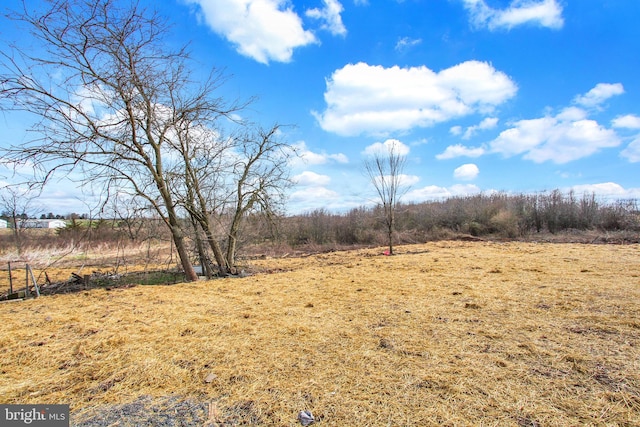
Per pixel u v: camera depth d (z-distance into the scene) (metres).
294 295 5.72
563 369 2.71
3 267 11.47
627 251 10.27
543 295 5.04
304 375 2.75
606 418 2.06
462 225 19.28
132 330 3.96
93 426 2.12
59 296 6.26
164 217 7.57
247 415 2.21
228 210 9.01
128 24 6.58
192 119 7.83
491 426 2.02
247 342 3.51
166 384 2.66
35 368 2.99
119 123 6.88
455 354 3.07
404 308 4.62
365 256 12.19
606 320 3.80
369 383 2.59
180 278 8.62
